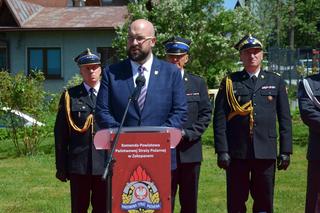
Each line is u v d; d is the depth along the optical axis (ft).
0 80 42.55
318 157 17.49
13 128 42.91
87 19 91.71
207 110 20.85
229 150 19.93
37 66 91.66
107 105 16.17
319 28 165.58
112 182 14.82
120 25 77.41
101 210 20.35
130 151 14.83
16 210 26.66
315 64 72.13
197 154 20.57
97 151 19.86
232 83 19.98
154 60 16.29
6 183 32.71
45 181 33.19
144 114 15.79
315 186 17.57
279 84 19.97
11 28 89.71
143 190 14.87
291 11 145.18
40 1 109.09
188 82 20.74
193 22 67.21
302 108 17.62
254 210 20.31
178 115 16.01
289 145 19.77
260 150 19.56
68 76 90.99
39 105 43.86
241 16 67.87
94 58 20.36
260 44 19.95
